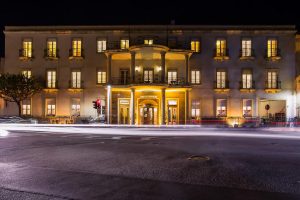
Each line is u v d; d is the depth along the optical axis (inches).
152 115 1753.2
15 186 318.0
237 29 1772.9
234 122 1749.5
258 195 287.1
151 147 626.8
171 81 1708.9
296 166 422.9
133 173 378.6
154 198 277.1
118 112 1765.5
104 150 579.8
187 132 1117.7
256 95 1769.2
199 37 1780.3
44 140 771.4
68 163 443.5
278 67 1775.3
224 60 1777.8
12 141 743.7
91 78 1798.7
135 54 1691.7
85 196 283.6
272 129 1407.5
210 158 486.3
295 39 1801.2
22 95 1723.7
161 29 1775.3
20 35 1824.6
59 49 1813.5
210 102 1772.9
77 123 1758.1
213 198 277.1
